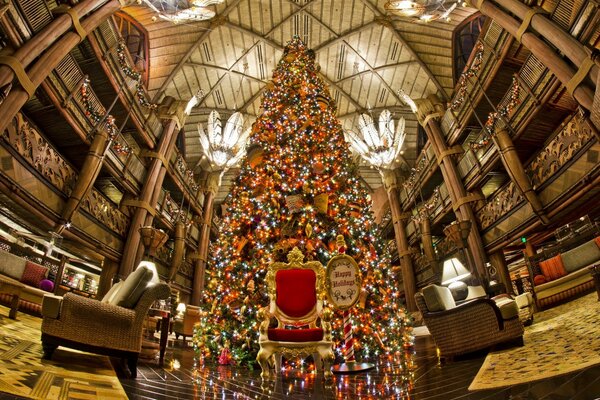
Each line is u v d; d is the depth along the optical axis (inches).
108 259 445.4
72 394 82.5
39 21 286.2
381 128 520.7
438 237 685.9
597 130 273.4
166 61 557.9
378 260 238.1
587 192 319.9
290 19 579.2
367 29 579.8
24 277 259.0
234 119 526.9
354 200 249.3
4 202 303.3
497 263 449.7
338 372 157.6
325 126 280.1
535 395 79.4
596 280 227.9
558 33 291.4
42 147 324.8
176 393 105.0
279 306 135.8
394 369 160.2
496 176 487.8
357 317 204.7
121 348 121.9
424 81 617.6
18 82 265.6
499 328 155.9
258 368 183.0
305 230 216.7
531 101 382.6
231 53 604.4
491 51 437.7
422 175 639.8
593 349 115.6
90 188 379.2
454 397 93.3
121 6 354.6
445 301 172.1
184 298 676.7
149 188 506.6
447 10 409.4
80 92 376.2
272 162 249.4
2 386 76.7
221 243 244.5
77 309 121.5
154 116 540.4
